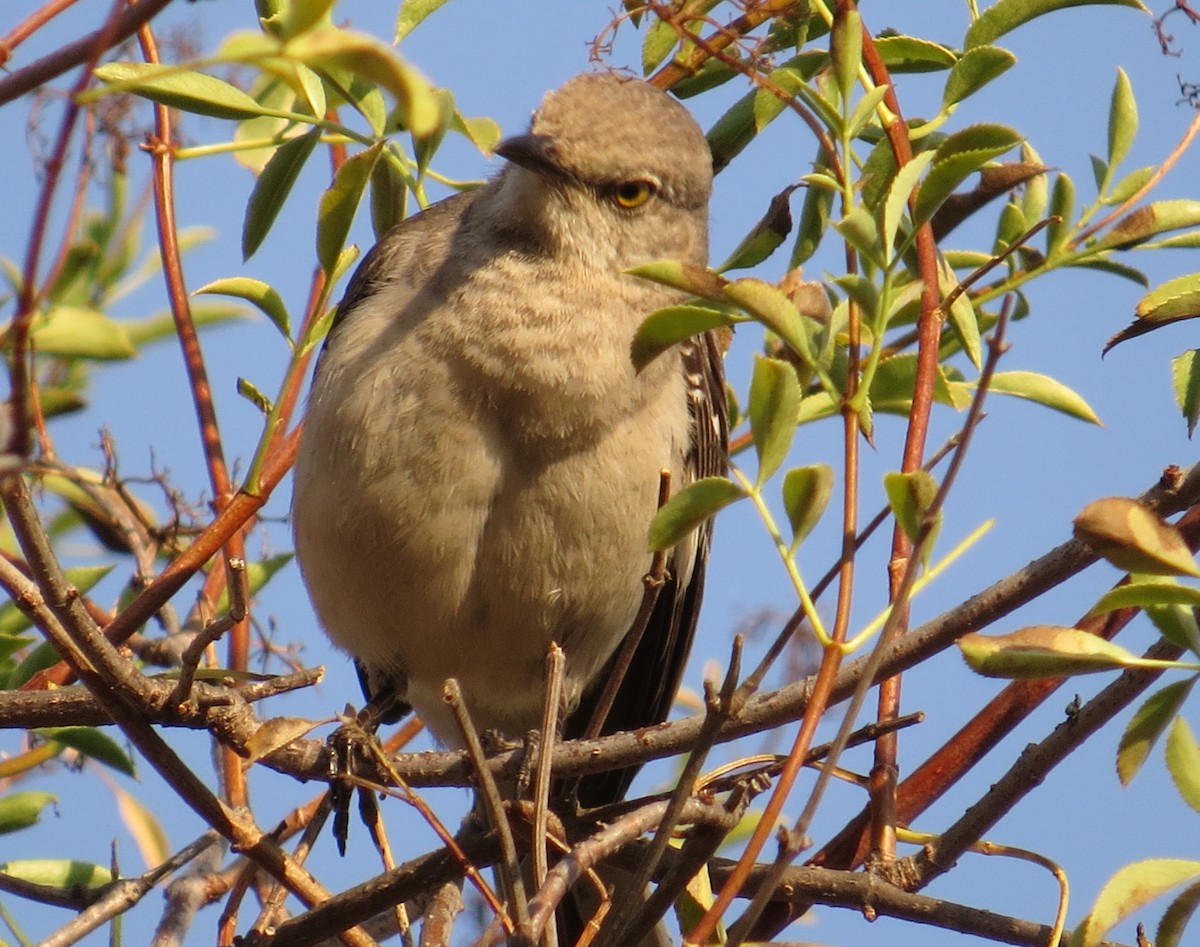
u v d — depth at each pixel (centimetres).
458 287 799
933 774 675
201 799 573
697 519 494
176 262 780
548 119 819
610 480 810
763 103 698
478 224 821
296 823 772
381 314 805
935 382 628
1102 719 602
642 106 833
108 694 546
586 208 807
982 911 608
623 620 872
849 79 580
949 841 619
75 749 745
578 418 795
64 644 537
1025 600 584
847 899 614
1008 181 634
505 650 868
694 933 455
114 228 814
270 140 716
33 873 742
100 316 445
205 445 757
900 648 591
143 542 878
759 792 576
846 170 580
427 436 786
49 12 544
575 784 700
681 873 516
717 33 766
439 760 645
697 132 849
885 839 633
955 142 509
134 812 772
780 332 491
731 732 610
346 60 344
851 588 489
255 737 561
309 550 826
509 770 633
